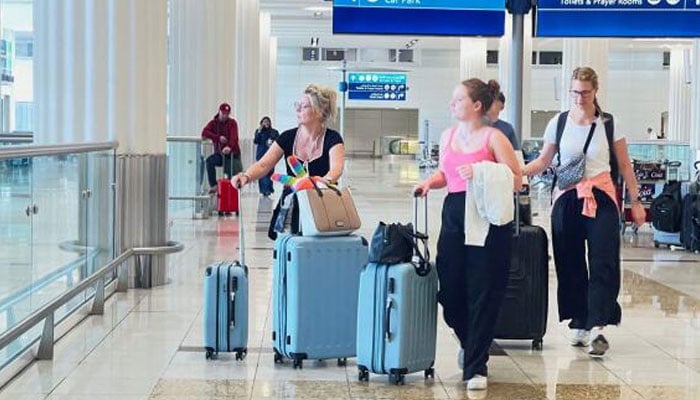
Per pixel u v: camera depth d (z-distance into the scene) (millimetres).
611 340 6746
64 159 6297
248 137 26375
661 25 9461
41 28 8062
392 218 15602
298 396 5133
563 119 6254
